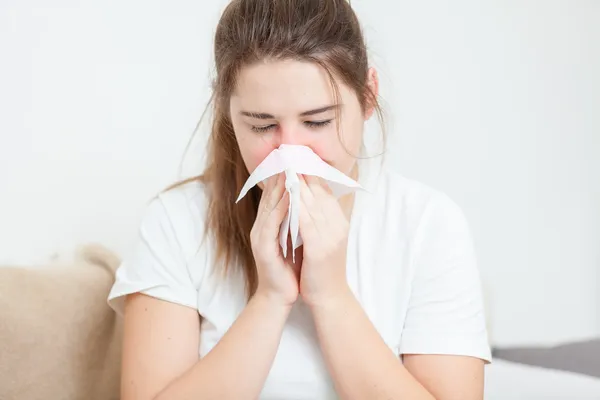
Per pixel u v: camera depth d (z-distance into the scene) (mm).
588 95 2328
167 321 1103
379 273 1138
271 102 944
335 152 987
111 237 1584
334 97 952
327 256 1011
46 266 1283
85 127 1541
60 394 1177
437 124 2047
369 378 992
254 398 1009
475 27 2098
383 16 1930
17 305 1133
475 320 1091
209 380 990
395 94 1958
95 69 1551
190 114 1698
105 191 1573
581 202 2326
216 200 1147
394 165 1970
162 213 1172
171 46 1663
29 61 1457
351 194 1156
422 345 1067
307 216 1003
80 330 1235
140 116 1623
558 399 1340
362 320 1025
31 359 1132
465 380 1047
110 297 1129
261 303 1025
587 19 2320
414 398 982
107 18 1564
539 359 1821
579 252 2330
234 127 1019
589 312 2334
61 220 1508
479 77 2117
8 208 1427
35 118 1468
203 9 1702
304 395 1099
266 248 1013
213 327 1131
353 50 989
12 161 1434
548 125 2256
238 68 958
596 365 1741
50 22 1485
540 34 2230
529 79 2213
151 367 1067
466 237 1146
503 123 2170
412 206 1166
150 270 1124
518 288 2219
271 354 1015
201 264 1146
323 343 1023
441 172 2066
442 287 1102
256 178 957
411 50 1987
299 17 947
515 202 2207
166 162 1669
